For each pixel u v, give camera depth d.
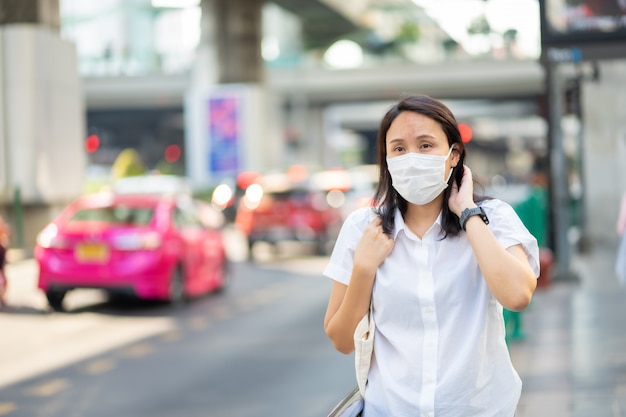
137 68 75.69
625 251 9.77
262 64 58.44
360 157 133.75
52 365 10.56
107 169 81.62
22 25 27.36
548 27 11.76
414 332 3.16
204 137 57.00
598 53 12.16
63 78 28.33
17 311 14.74
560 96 18.20
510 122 130.00
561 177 18.00
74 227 14.67
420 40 74.44
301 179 25.83
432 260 3.16
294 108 75.38
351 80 72.19
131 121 115.94
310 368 10.34
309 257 25.67
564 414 7.45
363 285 3.18
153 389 9.26
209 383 9.54
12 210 26.25
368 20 74.94
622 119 24.94
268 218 24.75
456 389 3.08
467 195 3.17
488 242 3.05
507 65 67.62
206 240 16.81
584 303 14.73
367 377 3.30
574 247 26.55
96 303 15.80
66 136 28.39
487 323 3.16
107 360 10.87
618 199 26.09
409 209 3.29
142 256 14.47
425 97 3.27
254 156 56.28
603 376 8.96
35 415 8.23
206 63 57.59
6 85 27.08
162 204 15.52
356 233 3.35
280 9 66.06
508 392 3.19
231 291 18.02
